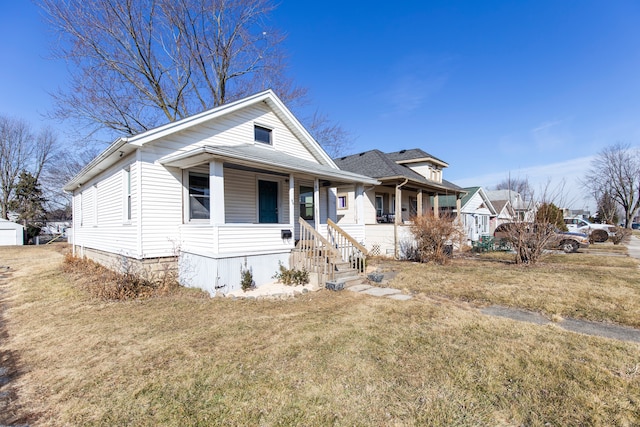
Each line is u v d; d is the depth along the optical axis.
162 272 7.74
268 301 6.18
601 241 21.80
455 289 7.03
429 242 11.84
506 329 4.39
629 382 2.94
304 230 8.83
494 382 2.97
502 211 29.59
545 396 2.73
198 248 7.35
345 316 5.12
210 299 6.37
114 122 17.03
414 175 16.97
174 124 7.89
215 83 19.22
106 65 15.47
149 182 7.61
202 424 2.45
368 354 3.63
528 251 11.04
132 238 7.75
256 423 2.45
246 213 10.02
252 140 9.97
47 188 33.41
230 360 3.55
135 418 2.54
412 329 4.44
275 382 3.05
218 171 7.02
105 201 10.09
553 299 6.04
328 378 3.11
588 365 3.28
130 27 15.45
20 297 6.92
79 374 3.30
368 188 14.49
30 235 28.25
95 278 8.40
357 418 2.48
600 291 6.63
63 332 4.60
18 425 2.49
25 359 3.72
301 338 4.16
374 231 14.51
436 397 2.74
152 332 4.52
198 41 17.61
